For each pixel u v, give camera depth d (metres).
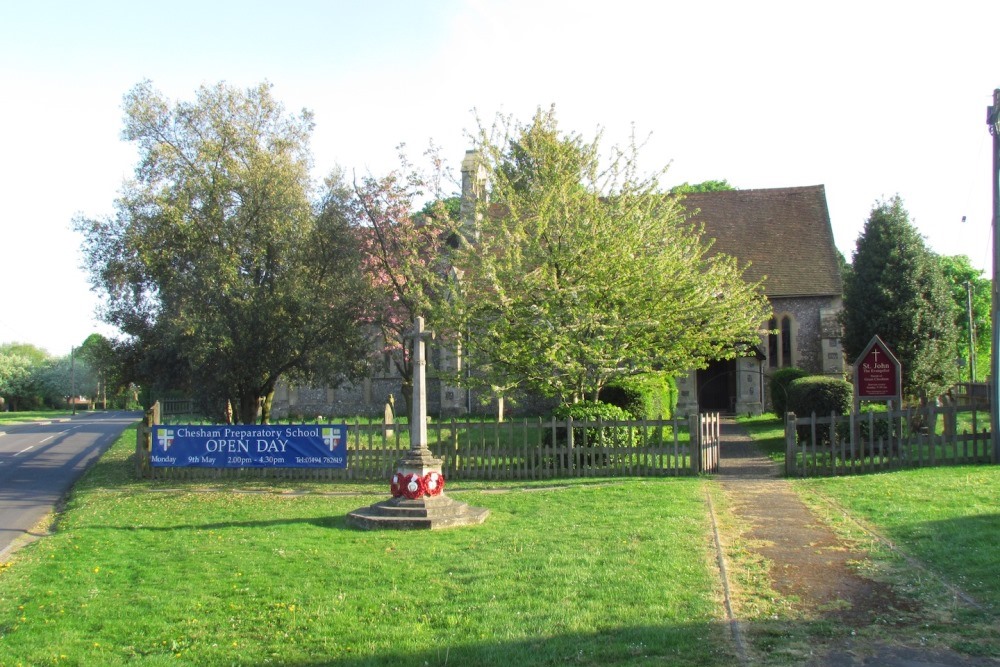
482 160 20.38
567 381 19.06
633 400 23.28
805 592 7.56
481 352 19.14
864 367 17.52
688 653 6.07
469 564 9.19
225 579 9.23
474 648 6.48
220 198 20.81
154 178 21.16
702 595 7.50
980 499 11.45
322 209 22.41
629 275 18.30
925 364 22.09
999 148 15.61
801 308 32.38
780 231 34.34
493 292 18.73
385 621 7.38
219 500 15.78
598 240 18.48
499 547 10.00
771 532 10.22
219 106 21.69
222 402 22.11
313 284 21.41
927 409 15.56
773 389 29.53
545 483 16.06
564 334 17.86
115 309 21.52
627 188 19.97
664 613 7.03
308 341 20.66
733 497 13.18
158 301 21.20
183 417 31.56
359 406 39.03
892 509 11.11
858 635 6.36
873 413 15.54
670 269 18.70
